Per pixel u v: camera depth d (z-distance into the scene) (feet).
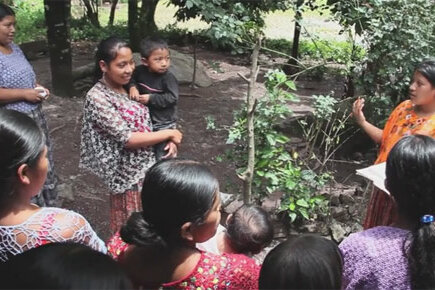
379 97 14.43
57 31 23.82
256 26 12.48
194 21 51.01
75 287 3.83
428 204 5.87
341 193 14.79
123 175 9.47
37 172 5.72
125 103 9.30
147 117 9.70
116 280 3.96
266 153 11.81
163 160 5.77
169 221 5.41
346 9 15.35
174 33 39.37
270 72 12.05
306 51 35.53
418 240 5.67
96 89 9.16
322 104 12.58
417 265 5.64
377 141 11.00
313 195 12.89
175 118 11.27
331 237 13.01
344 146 17.69
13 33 10.99
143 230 5.55
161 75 10.89
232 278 5.57
